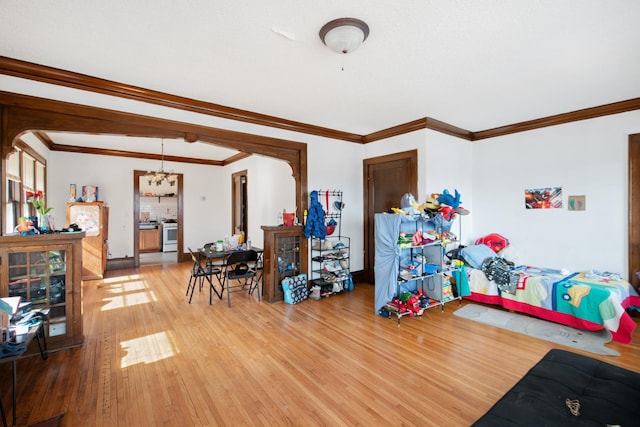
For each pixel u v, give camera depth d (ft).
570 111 13.12
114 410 6.63
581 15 6.60
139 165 23.22
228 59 8.66
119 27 7.14
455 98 11.69
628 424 4.40
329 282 15.29
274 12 6.55
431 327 11.23
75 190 19.83
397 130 15.44
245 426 6.19
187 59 8.68
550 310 11.44
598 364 6.05
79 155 21.01
